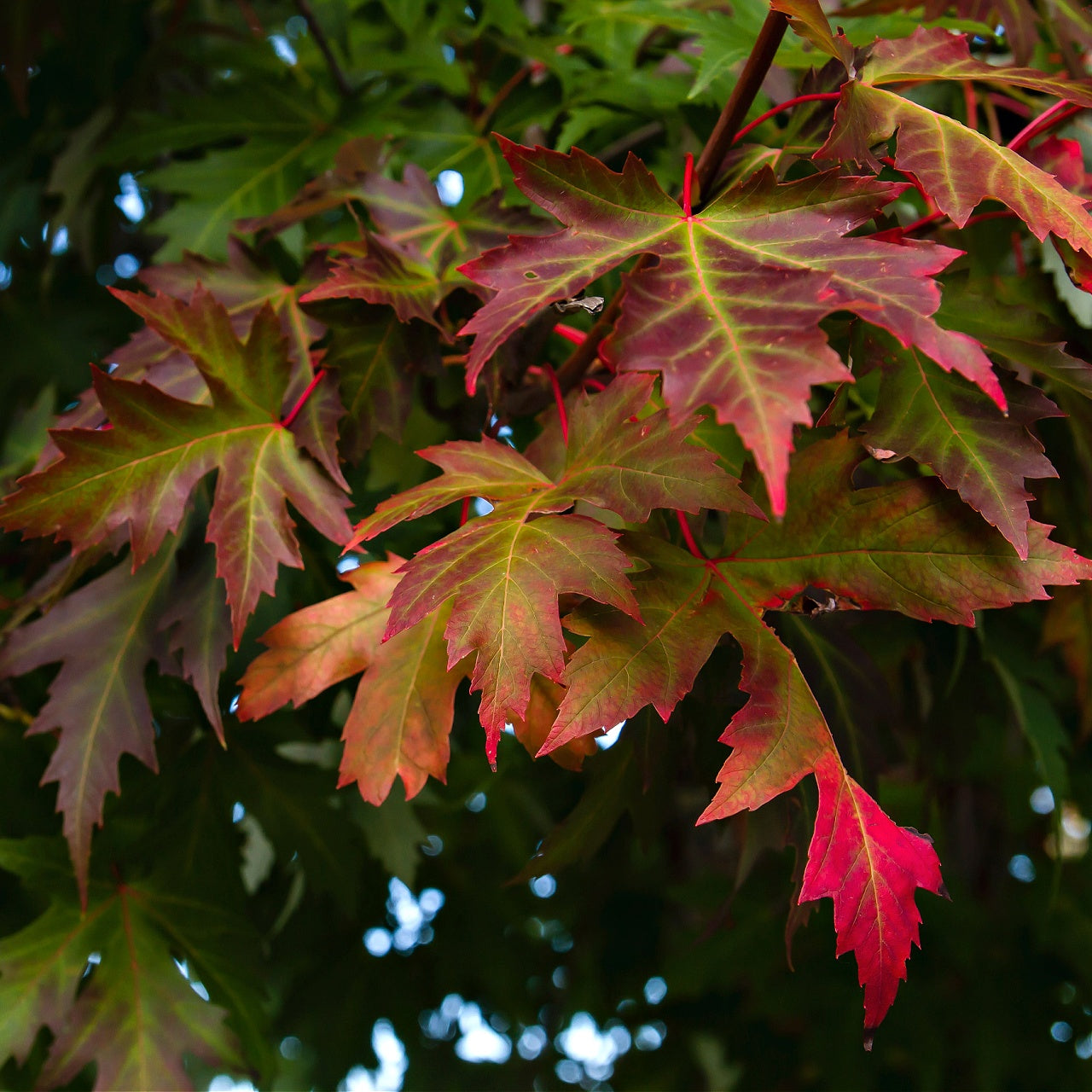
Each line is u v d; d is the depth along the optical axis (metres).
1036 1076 1.13
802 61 0.78
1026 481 0.79
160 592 0.75
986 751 1.08
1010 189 0.64
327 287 0.70
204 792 0.80
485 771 1.19
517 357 0.73
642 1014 1.29
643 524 0.69
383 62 0.91
